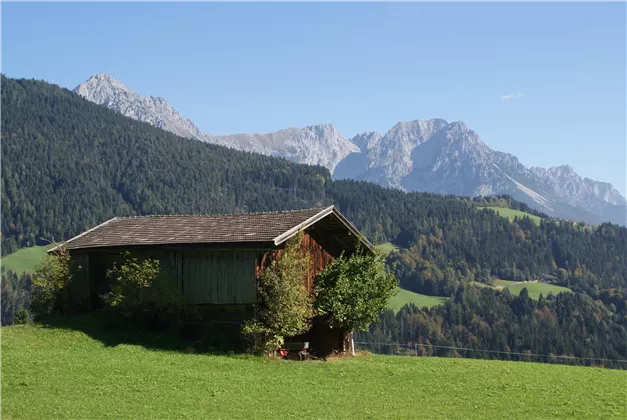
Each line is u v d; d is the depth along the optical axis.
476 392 25.16
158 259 34.34
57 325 32.88
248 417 20.03
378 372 28.28
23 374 23.62
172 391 22.52
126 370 25.09
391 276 36.47
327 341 37.50
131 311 33.88
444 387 25.83
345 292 34.91
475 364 32.19
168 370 25.62
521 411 22.47
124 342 31.36
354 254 36.56
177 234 34.94
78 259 37.31
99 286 36.72
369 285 35.84
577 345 151.50
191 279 33.41
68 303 36.81
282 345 33.25
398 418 20.84
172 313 33.00
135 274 33.12
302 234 33.19
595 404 23.86
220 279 32.69
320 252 37.09
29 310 37.25
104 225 40.28
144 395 21.81
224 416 19.97
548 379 28.38
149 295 33.47
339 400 22.84
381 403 22.75
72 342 30.39
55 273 36.56
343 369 28.53
